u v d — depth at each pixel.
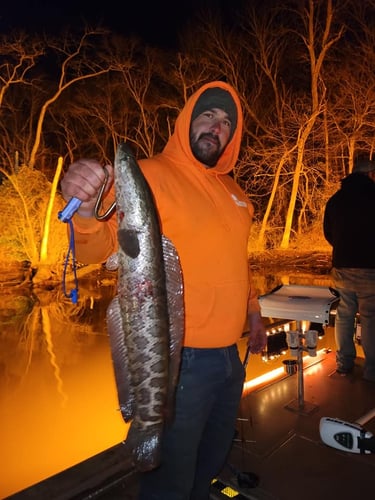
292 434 3.18
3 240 12.70
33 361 5.69
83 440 3.83
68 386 4.93
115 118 22.45
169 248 1.59
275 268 14.13
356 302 4.17
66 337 6.77
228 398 2.08
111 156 23.75
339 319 4.22
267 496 2.56
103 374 5.28
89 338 6.72
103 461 2.80
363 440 2.74
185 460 1.86
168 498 1.87
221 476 2.72
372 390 3.88
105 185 1.49
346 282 4.11
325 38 16.30
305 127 16.92
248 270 2.23
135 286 1.49
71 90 21.20
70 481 2.62
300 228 16.92
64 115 22.16
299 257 15.23
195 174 1.95
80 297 9.89
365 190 4.08
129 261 1.47
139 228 1.46
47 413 4.29
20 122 21.58
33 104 20.34
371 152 16.88
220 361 1.91
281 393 3.82
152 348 1.52
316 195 17.08
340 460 2.88
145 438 1.54
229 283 1.92
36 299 9.73
